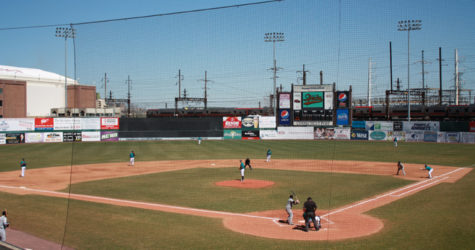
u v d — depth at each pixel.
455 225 14.31
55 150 51.75
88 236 13.45
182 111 81.75
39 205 19.02
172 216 16.47
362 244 12.26
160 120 68.25
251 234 13.68
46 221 15.84
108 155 45.94
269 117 69.25
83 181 27.22
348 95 66.25
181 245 12.31
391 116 72.88
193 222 15.41
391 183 25.41
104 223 15.20
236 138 69.69
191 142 63.81
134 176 29.56
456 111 65.81
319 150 50.78
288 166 35.69
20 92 80.19
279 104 68.62
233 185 24.94
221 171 32.25
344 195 21.33
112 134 65.75
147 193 22.19
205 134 69.50
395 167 34.47
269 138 69.06
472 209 16.88
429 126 61.44
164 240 12.88
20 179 28.64
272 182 26.12
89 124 64.06
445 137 60.03
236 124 69.69
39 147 55.56
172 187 24.27
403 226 14.45
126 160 41.16
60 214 17.06
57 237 13.52
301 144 59.31
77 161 40.31
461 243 12.20
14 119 60.50
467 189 22.03
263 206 18.69
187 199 20.36
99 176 29.75
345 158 42.00
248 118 69.62
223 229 14.36
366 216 16.31
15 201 20.17
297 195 21.42
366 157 42.72
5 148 54.28
